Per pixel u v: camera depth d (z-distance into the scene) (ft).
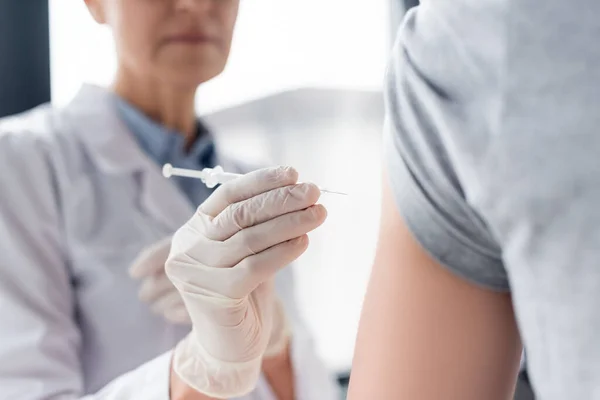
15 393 3.60
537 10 1.23
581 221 1.10
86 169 4.51
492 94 1.24
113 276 4.26
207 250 2.52
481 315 1.53
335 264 6.84
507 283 1.44
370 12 6.70
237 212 2.46
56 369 3.77
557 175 1.13
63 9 5.46
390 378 1.62
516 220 1.17
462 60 1.32
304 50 6.59
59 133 4.64
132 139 4.70
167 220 4.48
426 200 1.41
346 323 6.84
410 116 1.42
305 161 6.68
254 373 2.87
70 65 5.52
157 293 3.92
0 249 3.97
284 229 2.39
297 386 4.35
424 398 1.58
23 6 5.35
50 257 4.16
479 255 1.41
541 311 1.15
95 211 4.39
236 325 2.65
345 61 6.71
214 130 5.96
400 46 1.50
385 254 1.67
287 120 6.61
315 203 2.44
